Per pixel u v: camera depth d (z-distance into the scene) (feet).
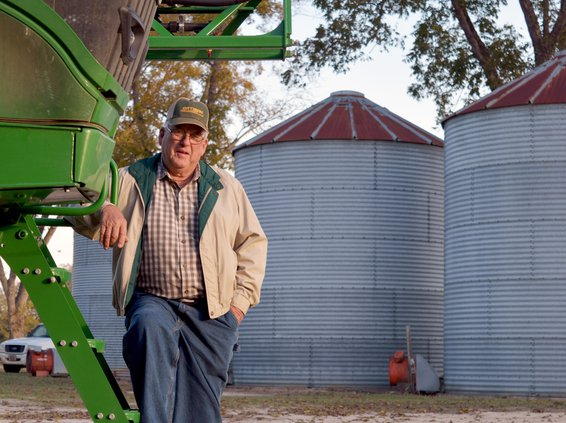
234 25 31.91
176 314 20.98
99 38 16.84
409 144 93.20
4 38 16.01
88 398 18.51
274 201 93.04
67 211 17.72
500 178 79.56
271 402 62.59
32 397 64.69
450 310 82.89
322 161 91.86
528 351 77.10
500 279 78.74
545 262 77.36
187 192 21.24
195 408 21.01
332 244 91.15
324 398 68.54
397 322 91.35
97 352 19.03
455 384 81.35
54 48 16.16
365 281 90.99
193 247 20.99
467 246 81.25
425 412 55.67
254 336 92.53
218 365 21.18
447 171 84.48
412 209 92.89
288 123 96.02
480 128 81.10
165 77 126.62
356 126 93.35
